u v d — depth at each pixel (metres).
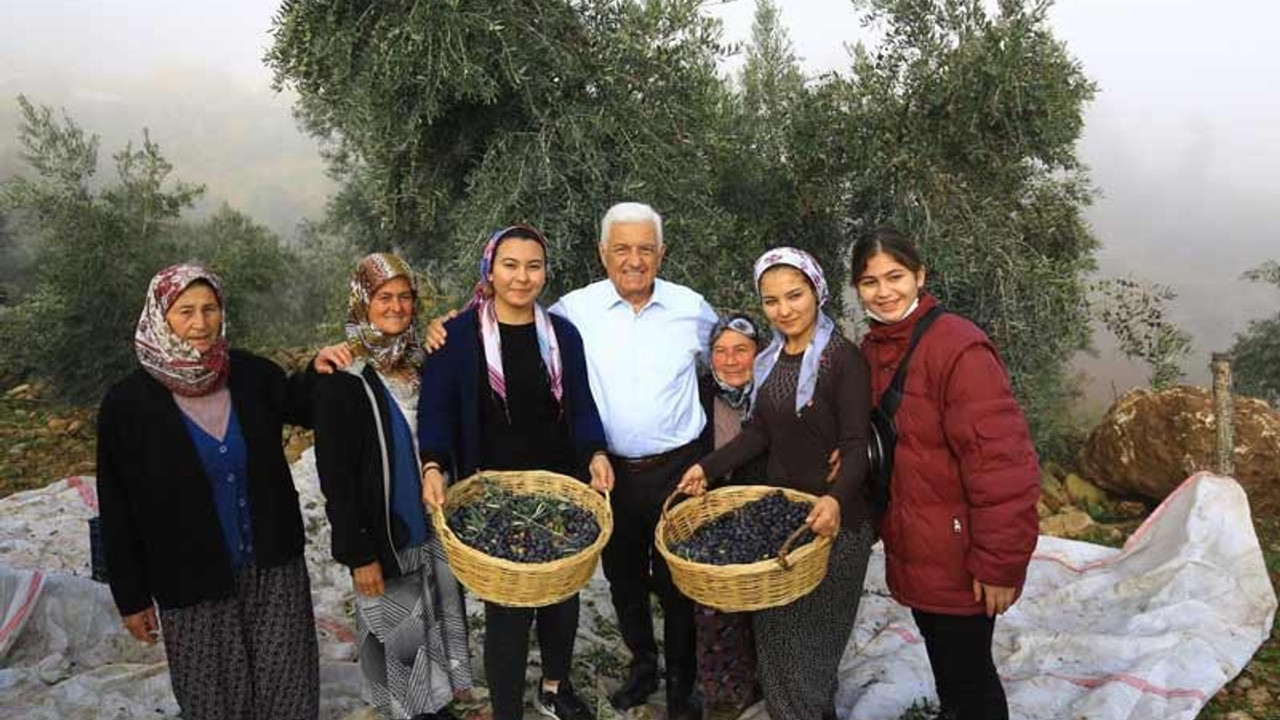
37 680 3.66
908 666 3.99
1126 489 6.60
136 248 8.67
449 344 3.09
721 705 3.45
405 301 2.99
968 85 6.38
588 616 4.53
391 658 3.13
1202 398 6.16
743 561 2.82
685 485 3.21
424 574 3.12
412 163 6.29
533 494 3.06
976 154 6.62
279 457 2.86
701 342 3.51
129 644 4.04
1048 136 6.45
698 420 3.50
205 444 2.70
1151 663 3.83
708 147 6.52
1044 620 4.62
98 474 2.65
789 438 3.10
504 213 5.91
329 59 5.64
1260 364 10.60
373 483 2.95
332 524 2.90
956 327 2.70
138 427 2.63
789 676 3.09
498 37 5.57
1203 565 4.46
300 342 10.91
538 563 2.72
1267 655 4.12
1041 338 6.77
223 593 2.73
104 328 8.54
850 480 2.81
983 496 2.59
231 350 2.89
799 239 7.61
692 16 6.14
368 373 2.99
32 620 3.93
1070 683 3.87
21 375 9.69
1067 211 7.53
